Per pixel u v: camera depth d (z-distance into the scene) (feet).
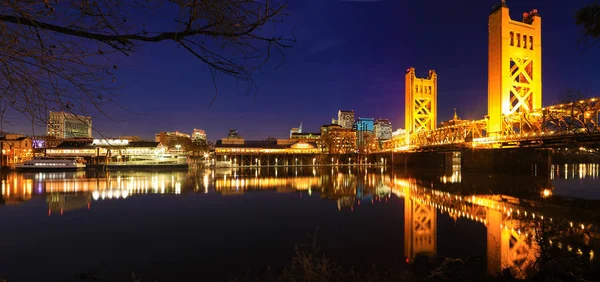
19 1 9.55
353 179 245.04
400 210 112.27
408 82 424.46
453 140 304.71
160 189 177.37
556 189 161.58
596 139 89.30
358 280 42.86
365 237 75.61
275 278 48.80
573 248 53.01
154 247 68.28
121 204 126.00
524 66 241.35
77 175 279.28
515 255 58.34
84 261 59.93
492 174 237.04
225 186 193.67
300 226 87.92
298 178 254.88
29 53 10.46
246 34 12.14
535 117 200.03
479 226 86.12
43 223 92.12
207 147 602.03
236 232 81.41
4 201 134.10
